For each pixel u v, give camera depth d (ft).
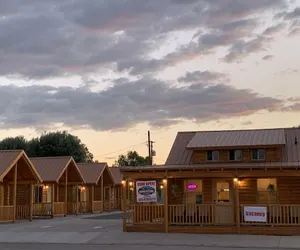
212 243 66.74
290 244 65.10
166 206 77.61
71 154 208.44
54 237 74.33
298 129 97.04
